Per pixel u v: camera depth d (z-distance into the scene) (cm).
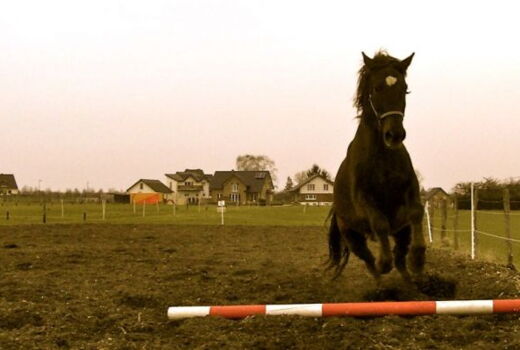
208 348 583
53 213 4938
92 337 655
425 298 779
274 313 684
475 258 1469
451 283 822
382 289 802
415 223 740
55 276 1144
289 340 607
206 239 2102
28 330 672
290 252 1658
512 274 1063
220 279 1090
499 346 566
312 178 10225
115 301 861
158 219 4062
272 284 1001
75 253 1553
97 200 8969
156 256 1522
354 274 1156
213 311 693
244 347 587
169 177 12850
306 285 998
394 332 618
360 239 859
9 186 12706
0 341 615
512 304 667
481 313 672
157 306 849
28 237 2142
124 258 1463
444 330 627
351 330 630
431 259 1426
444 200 2055
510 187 2458
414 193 741
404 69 743
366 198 740
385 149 724
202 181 12812
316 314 677
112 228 2644
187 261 1405
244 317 688
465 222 3070
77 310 784
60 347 612
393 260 760
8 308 782
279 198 11906
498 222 3055
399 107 709
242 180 11312
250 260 1445
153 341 625
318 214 5075
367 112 742
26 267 1295
